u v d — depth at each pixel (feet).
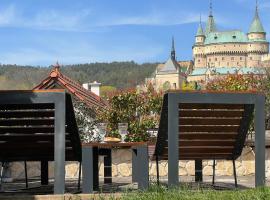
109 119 57.47
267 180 38.86
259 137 25.46
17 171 44.68
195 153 29.63
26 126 27.20
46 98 24.59
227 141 28.84
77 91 63.36
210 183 33.91
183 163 47.42
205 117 26.96
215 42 571.28
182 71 569.64
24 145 28.30
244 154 46.91
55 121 24.58
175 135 25.00
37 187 32.37
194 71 558.97
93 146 26.53
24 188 32.81
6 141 28.17
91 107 59.31
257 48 565.94
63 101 24.57
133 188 28.43
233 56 569.23
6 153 29.04
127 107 57.72
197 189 25.82
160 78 521.65
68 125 26.68
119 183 36.96
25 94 24.56
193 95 25.13
